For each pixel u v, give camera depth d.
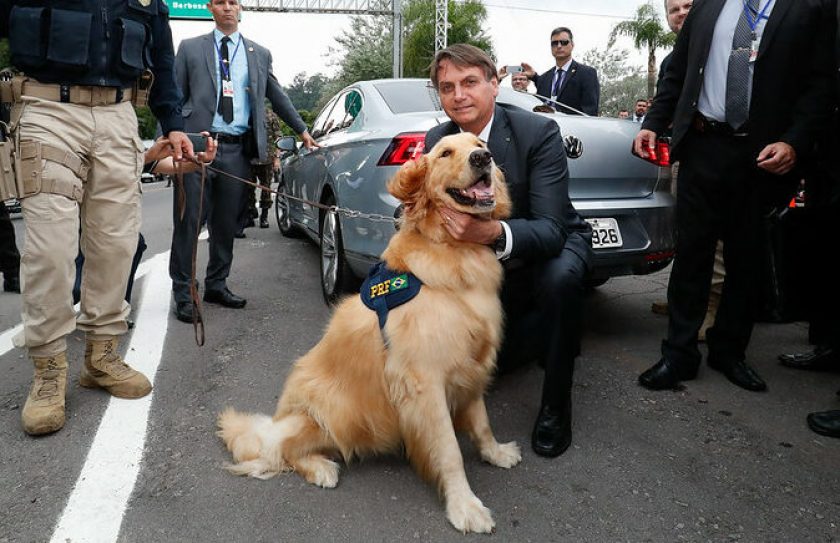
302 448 2.12
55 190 2.33
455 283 1.95
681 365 2.93
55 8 2.34
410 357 1.89
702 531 1.82
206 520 1.85
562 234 2.28
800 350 3.45
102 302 2.69
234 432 2.24
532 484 2.09
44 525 1.82
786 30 2.53
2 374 3.03
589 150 3.18
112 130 2.52
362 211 3.45
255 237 7.51
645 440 2.40
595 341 3.63
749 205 2.79
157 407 2.65
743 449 2.33
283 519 1.86
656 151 3.17
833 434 2.42
